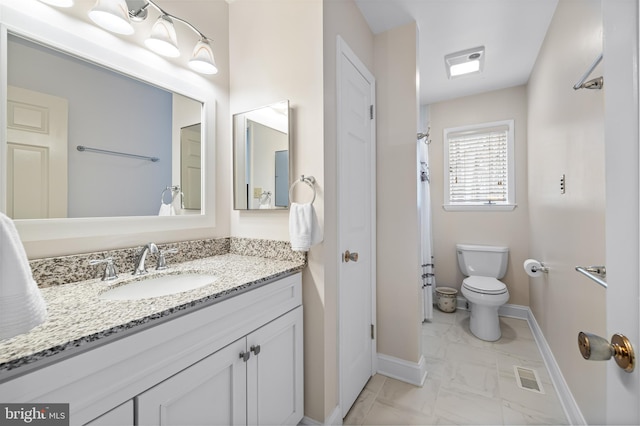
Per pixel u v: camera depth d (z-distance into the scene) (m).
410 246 1.81
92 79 1.07
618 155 0.47
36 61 0.92
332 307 1.35
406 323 1.81
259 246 1.47
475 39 2.00
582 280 1.30
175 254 1.32
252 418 1.02
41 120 0.94
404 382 1.78
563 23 1.56
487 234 2.91
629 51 0.44
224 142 1.59
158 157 1.29
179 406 0.78
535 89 2.30
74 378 0.58
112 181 1.13
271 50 1.44
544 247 2.03
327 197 1.31
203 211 1.48
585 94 1.26
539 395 1.62
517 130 2.77
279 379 1.16
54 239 0.96
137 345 0.68
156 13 1.27
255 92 1.50
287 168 1.35
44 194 0.94
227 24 1.61
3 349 0.53
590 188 1.20
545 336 2.03
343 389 1.44
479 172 2.97
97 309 0.73
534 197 2.37
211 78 1.52
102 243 1.09
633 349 0.43
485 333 2.31
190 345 0.81
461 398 1.61
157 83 1.27
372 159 1.85
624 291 0.45
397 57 1.84
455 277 3.08
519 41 2.02
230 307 0.94
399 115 1.84
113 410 0.64
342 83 1.46
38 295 0.52
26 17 0.89
